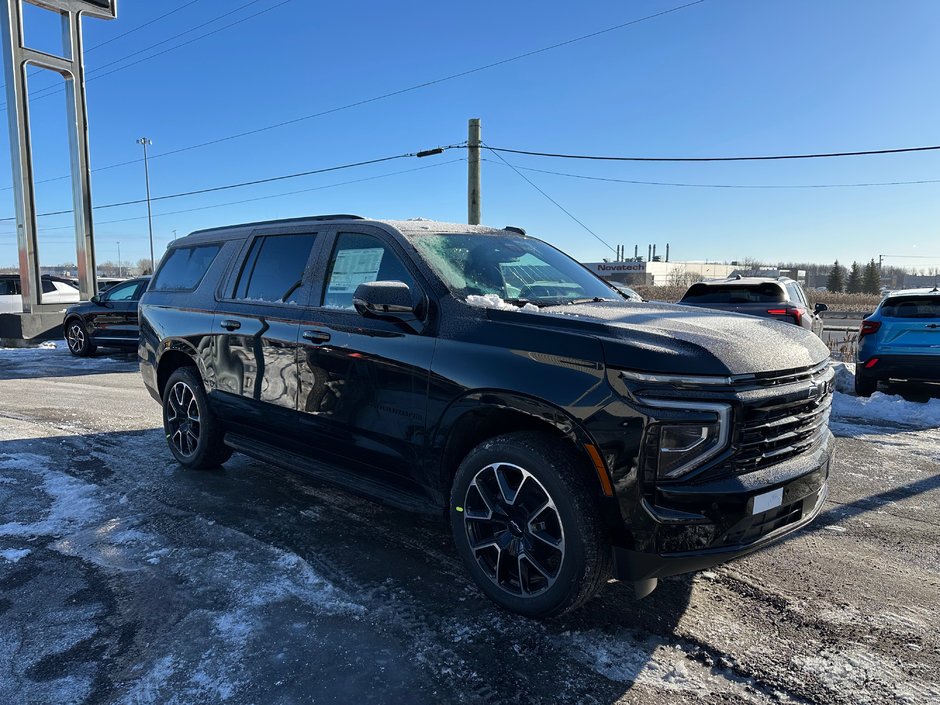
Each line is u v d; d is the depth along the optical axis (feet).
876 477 16.31
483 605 9.54
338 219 13.16
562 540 8.51
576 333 8.77
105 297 44.52
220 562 10.88
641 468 7.93
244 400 14.01
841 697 7.50
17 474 15.87
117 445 18.86
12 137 51.75
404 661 8.11
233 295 14.71
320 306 12.36
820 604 9.74
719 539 8.05
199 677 7.75
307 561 10.93
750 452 8.27
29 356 45.19
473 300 10.19
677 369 7.97
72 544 11.60
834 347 49.55
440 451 9.96
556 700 7.41
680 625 9.07
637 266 315.99
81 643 8.46
